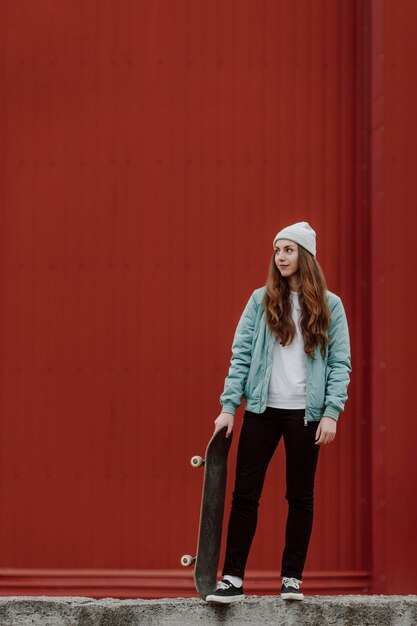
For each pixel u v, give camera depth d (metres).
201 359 6.81
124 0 6.92
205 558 5.43
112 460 6.79
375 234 6.71
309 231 5.50
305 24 6.91
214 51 6.92
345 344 5.46
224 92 6.91
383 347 6.66
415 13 6.80
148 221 6.88
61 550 6.76
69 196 6.91
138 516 6.77
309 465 5.40
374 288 6.69
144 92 6.92
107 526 6.76
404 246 6.71
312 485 5.48
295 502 5.47
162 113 6.91
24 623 5.83
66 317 6.86
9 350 6.86
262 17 6.91
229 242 6.85
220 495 5.44
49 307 6.87
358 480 6.74
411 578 6.57
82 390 6.82
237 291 6.84
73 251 6.89
